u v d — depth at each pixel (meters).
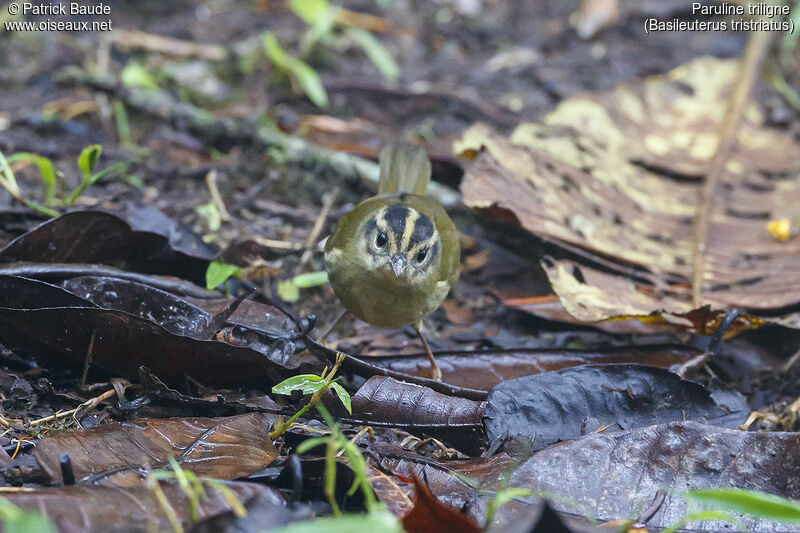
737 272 10.03
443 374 8.33
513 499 6.04
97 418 7.04
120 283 7.71
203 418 6.70
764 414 8.01
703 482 6.35
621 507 6.11
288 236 11.12
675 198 11.42
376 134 13.91
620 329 9.62
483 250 11.62
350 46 16.55
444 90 15.22
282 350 7.70
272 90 15.05
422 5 18.42
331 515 5.93
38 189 10.95
